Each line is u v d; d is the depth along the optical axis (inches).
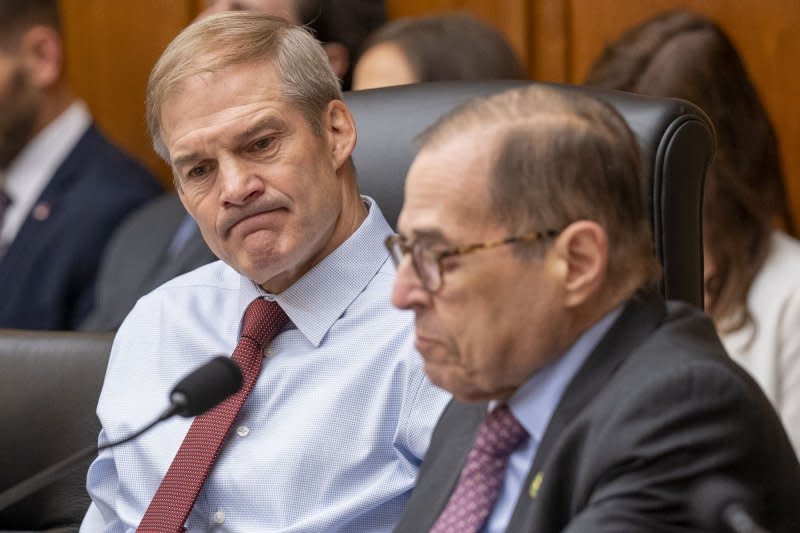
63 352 249.6
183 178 211.2
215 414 214.1
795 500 152.9
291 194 207.9
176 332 229.0
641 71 293.6
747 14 360.2
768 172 290.4
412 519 175.8
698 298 207.6
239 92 207.3
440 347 158.4
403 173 228.4
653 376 149.9
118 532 227.9
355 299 217.5
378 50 310.0
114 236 368.8
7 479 245.9
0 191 376.2
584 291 154.3
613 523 145.1
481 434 168.6
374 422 208.2
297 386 213.9
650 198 204.1
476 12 392.2
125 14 437.7
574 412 156.9
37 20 380.8
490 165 154.0
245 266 209.8
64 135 382.3
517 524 156.9
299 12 332.2
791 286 280.4
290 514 207.0
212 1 341.4
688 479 145.9
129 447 223.9
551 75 386.0
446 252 155.2
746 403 148.1
